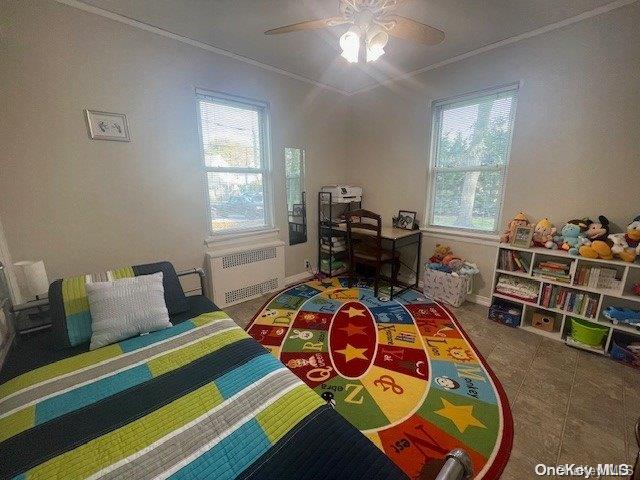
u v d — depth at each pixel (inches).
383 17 59.0
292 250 135.6
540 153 91.5
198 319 65.2
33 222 74.2
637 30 72.2
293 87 122.9
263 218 124.3
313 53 102.9
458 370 72.3
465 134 109.9
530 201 95.7
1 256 69.0
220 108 105.0
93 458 31.2
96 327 57.0
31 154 72.2
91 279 65.1
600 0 73.2
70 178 77.9
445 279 111.2
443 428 55.1
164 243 96.7
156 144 90.5
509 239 95.4
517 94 94.4
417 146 122.8
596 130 81.0
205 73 97.2
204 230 105.5
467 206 113.8
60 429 35.4
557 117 86.9
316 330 92.7
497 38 92.5
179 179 97.0
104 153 82.0
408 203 130.3
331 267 141.5
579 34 80.2
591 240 81.7
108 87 80.1
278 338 88.2
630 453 49.7
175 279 73.7
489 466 47.6
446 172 117.9
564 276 84.1
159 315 61.6
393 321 98.1
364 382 68.1
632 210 78.1
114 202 85.6
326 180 144.4
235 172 112.6
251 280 116.0
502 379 68.8
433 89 113.7
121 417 37.0
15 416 38.0
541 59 87.4
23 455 31.9
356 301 114.4
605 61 77.3
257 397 39.5
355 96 142.3
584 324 82.0
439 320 98.7
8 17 65.9
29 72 69.6
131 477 29.0
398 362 75.7
